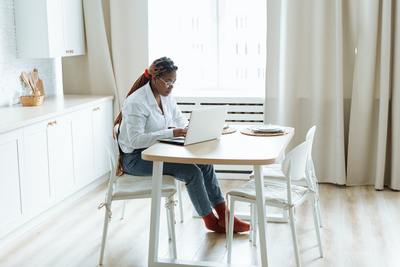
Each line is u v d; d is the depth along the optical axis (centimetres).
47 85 567
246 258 378
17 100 500
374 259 373
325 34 530
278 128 396
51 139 449
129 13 566
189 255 384
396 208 477
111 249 394
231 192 356
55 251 391
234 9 584
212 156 322
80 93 590
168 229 416
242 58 591
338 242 403
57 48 517
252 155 323
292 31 534
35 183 427
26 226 428
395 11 515
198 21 591
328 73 538
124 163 389
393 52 523
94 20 571
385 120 524
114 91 578
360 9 521
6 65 490
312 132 368
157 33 596
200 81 602
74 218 458
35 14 499
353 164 543
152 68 384
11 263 371
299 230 427
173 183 373
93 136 527
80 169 502
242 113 561
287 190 338
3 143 386
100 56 578
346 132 550
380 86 525
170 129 371
